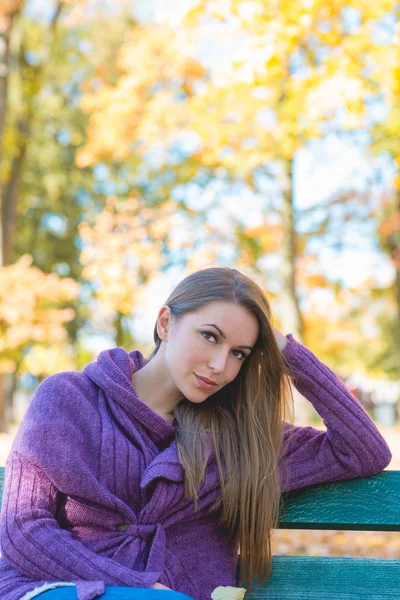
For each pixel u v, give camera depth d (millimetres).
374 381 29875
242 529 2207
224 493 2195
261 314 2219
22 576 1985
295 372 2297
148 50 11250
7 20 11406
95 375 2264
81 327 20812
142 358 2469
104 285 12008
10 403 20344
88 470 2086
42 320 10773
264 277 14438
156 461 2154
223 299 2184
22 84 14742
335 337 24156
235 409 2303
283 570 2230
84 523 2119
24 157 14703
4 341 10516
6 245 13852
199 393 2201
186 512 2176
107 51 15992
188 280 2277
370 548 5242
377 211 14836
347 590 2203
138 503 2156
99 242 12086
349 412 2234
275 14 6703
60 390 2195
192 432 2225
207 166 13195
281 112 8391
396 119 9891
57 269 20391
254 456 2217
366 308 23203
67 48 16359
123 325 20734
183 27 9023
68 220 20312
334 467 2252
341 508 2270
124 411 2232
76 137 18406
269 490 2205
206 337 2184
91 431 2172
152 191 17359
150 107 11359
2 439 9031
